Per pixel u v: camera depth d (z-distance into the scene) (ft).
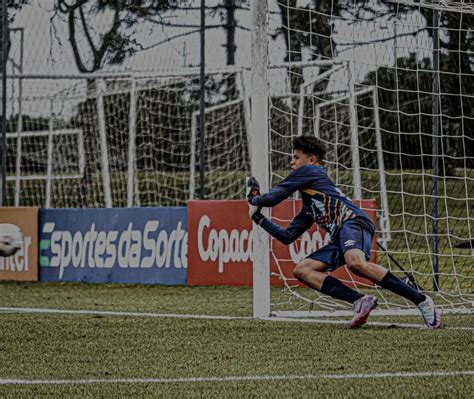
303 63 146.00
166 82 186.70
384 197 133.28
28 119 191.83
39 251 114.21
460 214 180.14
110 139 194.90
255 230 75.10
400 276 121.60
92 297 100.32
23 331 67.21
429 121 187.01
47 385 45.65
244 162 188.03
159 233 106.11
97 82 176.55
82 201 183.83
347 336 62.23
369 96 185.78
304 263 67.62
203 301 94.02
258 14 74.08
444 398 41.32
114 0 183.42
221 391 43.60
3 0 124.26
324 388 43.96
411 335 62.39
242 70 178.91
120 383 45.96
